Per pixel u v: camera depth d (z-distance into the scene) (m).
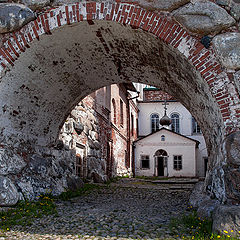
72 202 8.20
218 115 5.79
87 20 6.24
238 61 5.59
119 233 5.08
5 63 6.56
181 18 5.90
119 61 7.96
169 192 11.27
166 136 26.80
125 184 14.52
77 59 7.88
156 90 32.69
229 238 4.34
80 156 12.77
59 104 9.27
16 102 7.49
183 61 6.07
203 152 28.80
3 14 6.46
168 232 5.10
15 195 6.80
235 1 5.87
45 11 6.46
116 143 20.09
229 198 5.17
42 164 8.83
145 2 6.05
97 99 15.55
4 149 7.24
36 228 5.39
